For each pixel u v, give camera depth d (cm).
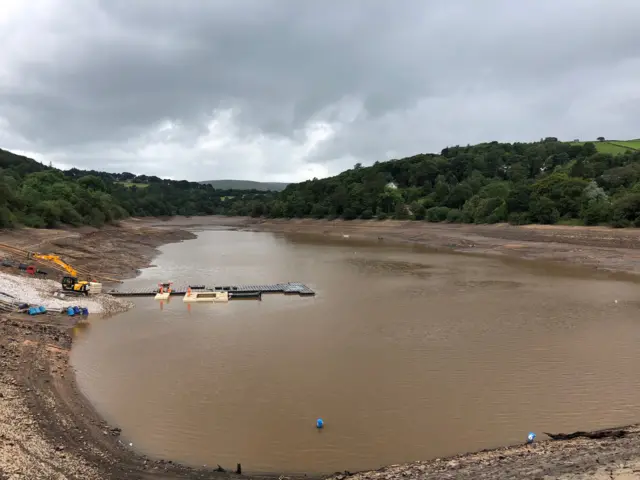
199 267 6025
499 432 1748
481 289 4338
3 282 3531
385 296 4091
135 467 1483
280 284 4656
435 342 2777
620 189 8812
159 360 2497
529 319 3256
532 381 2205
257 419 1861
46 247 5638
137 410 1928
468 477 1241
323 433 1752
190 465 1538
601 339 2797
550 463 1272
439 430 1769
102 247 6912
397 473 1395
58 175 13138
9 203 7250
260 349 2673
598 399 2016
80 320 3253
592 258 5966
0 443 1410
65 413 1805
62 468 1374
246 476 1456
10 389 1886
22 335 2627
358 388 2142
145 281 4959
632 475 1013
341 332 3003
